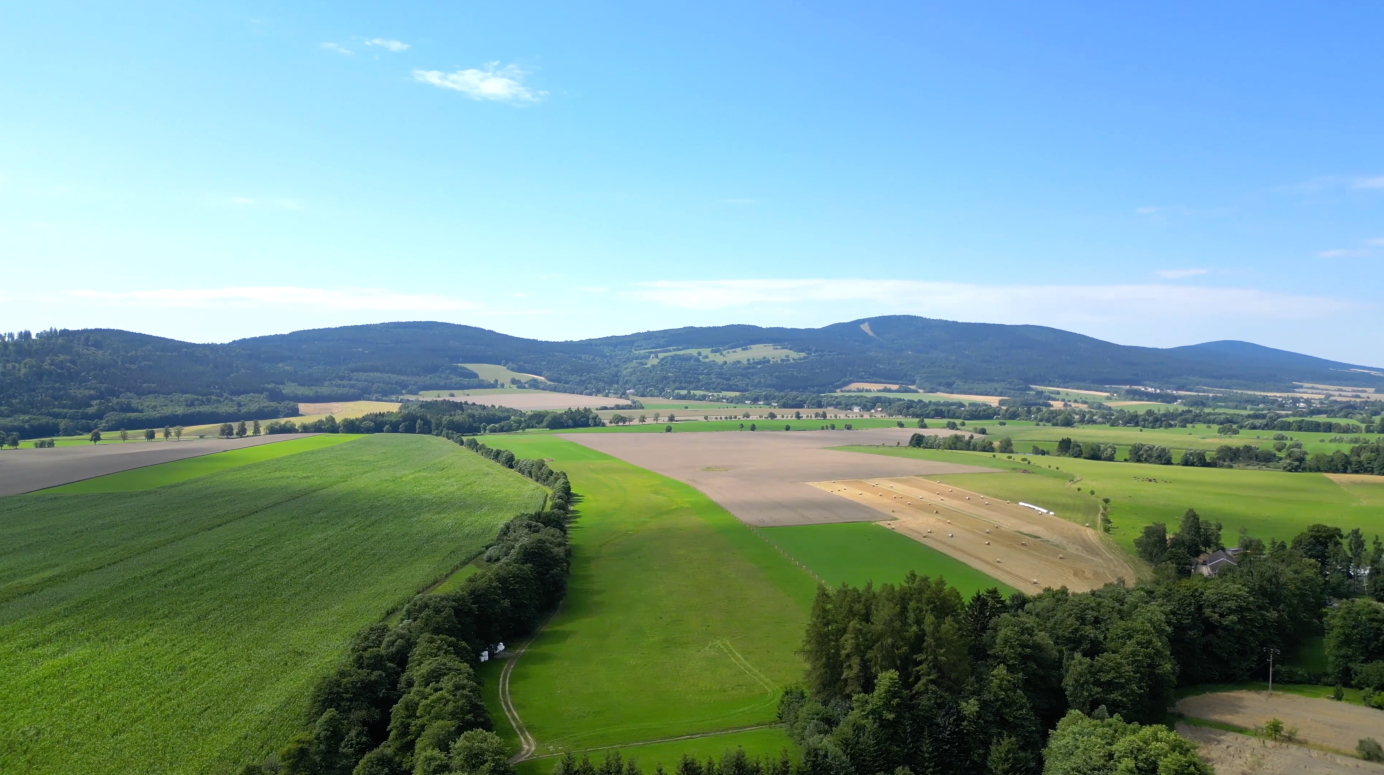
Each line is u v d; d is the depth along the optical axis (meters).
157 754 58.28
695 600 99.00
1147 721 67.94
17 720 62.94
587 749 62.12
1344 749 65.62
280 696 67.56
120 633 81.56
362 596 94.19
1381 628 78.12
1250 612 80.06
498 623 84.19
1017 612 81.56
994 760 60.34
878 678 63.75
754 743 63.06
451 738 56.28
